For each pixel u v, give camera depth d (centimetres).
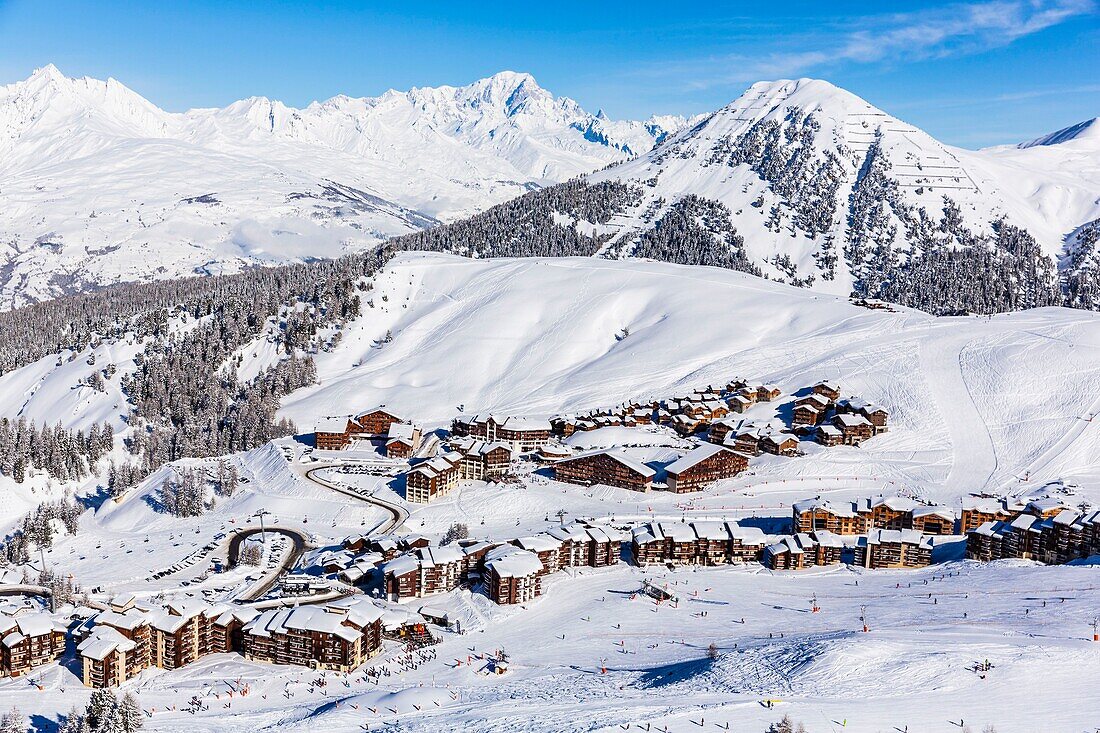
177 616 13275
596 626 13888
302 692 12112
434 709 10969
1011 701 9894
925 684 10362
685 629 13562
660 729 9619
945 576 15275
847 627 12925
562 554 16675
